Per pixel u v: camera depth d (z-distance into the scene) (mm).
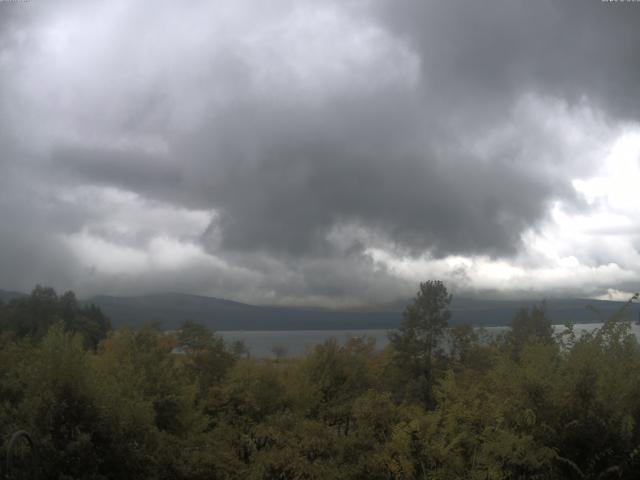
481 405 8062
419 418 8555
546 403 6719
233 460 9930
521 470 6551
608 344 7355
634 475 6391
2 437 8031
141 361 14016
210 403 17281
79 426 8234
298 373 21016
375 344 31062
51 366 8477
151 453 9180
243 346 25188
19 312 41438
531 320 22297
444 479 7387
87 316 50469
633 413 6691
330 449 9617
